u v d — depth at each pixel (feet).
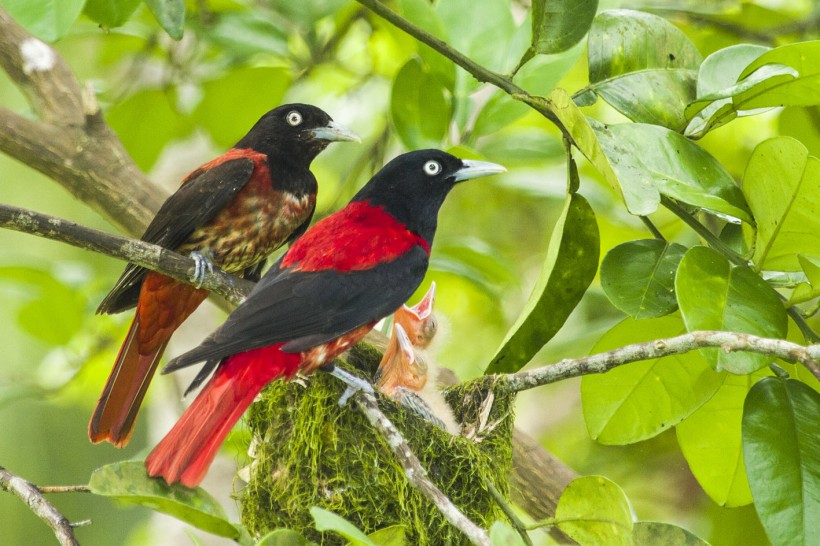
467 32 38.27
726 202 27.32
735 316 25.39
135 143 48.39
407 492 29.84
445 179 36.19
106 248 30.04
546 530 37.14
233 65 45.85
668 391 30.68
